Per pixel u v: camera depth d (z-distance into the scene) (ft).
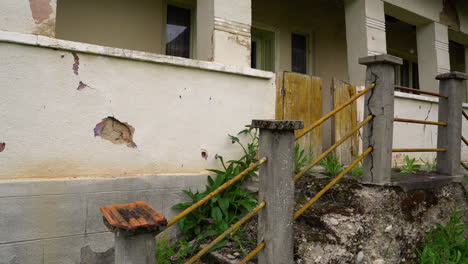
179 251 9.30
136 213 5.48
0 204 7.80
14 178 8.17
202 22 12.51
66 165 8.83
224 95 11.60
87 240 8.86
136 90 9.86
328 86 22.26
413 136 18.04
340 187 10.50
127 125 9.72
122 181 9.39
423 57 20.79
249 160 11.21
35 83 8.45
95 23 14.24
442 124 12.02
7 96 8.13
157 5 15.93
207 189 10.58
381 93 9.82
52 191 8.41
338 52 22.97
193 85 10.91
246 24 12.63
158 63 10.19
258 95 12.47
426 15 19.65
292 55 21.47
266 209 6.77
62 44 8.66
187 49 17.20
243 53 12.50
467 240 10.62
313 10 21.70
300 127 6.81
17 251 7.99
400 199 10.12
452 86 12.12
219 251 8.85
